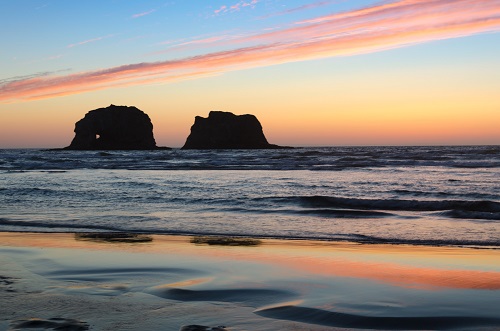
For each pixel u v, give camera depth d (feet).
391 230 40.24
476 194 67.92
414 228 41.19
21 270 25.16
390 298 19.58
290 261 27.84
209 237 37.14
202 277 23.71
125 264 26.89
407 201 56.70
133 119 524.93
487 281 22.70
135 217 47.01
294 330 15.52
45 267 25.95
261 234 38.47
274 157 206.90
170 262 27.48
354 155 216.54
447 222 44.27
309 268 25.85
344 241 35.50
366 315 17.17
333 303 18.78
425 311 17.63
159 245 33.32
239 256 29.40
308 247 32.76
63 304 18.34
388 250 31.60
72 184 84.07
